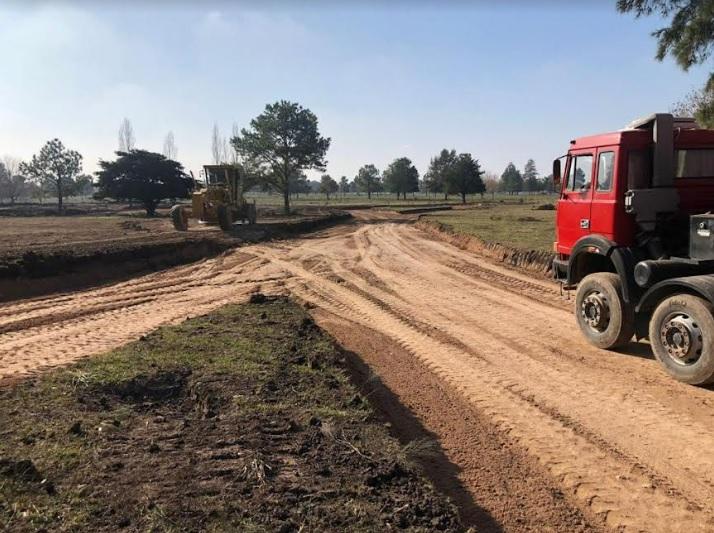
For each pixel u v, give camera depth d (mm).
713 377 6242
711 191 7645
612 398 6215
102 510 3494
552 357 7809
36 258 14078
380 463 4309
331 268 17016
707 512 4070
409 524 3561
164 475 3965
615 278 7812
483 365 7551
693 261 6691
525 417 5793
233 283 14531
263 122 46125
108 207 59969
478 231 24594
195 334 8164
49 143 49750
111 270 15750
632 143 7586
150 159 44375
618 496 4293
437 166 91062
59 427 4816
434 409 6078
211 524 3367
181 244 19750
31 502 3547
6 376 6695
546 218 33562
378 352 8312
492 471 4711
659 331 6777
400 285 14070
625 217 7641
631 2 13469
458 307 11383
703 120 13812
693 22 12688
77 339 8734
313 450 4484
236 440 4582
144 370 6359
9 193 74750
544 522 3984
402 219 42344
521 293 12820
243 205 30359
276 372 6375
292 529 3375
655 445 5098
